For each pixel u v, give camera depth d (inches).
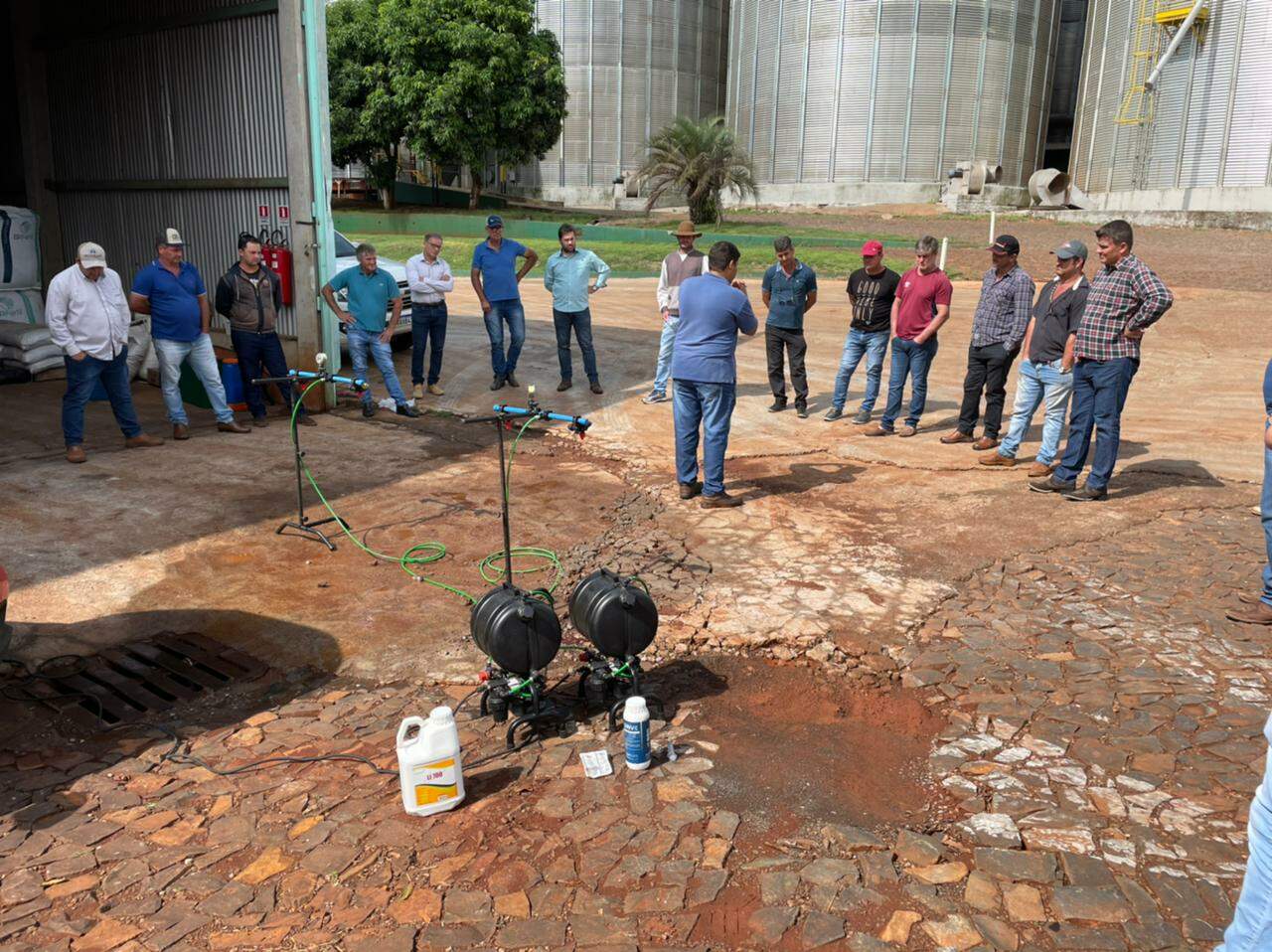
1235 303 651.5
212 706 166.1
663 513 262.7
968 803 133.5
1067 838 125.0
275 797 138.1
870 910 112.4
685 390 264.1
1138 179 1539.1
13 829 131.1
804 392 378.0
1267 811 81.3
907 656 178.5
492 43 1515.7
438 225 1588.3
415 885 118.4
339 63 1582.2
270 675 176.6
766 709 163.3
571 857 123.3
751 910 112.8
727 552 231.9
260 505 266.5
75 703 166.7
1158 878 116.8
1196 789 135.4
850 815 132.3
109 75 450.3
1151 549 232.5
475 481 293.3
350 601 206.2
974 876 117.9
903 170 1919.3
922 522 254.1
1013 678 169.8
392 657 182.1
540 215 1860.2
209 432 347.3
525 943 108.0
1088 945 106.3
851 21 1876.2
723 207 2086.6
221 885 119.4
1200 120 1418.6
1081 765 142.3
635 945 107.3
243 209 407.5
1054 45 2012.8
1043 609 198.2
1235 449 327.0
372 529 249.8
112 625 194.4
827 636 185.3
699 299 255.0
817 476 298.8
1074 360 265.3
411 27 1518.2
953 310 664.4
